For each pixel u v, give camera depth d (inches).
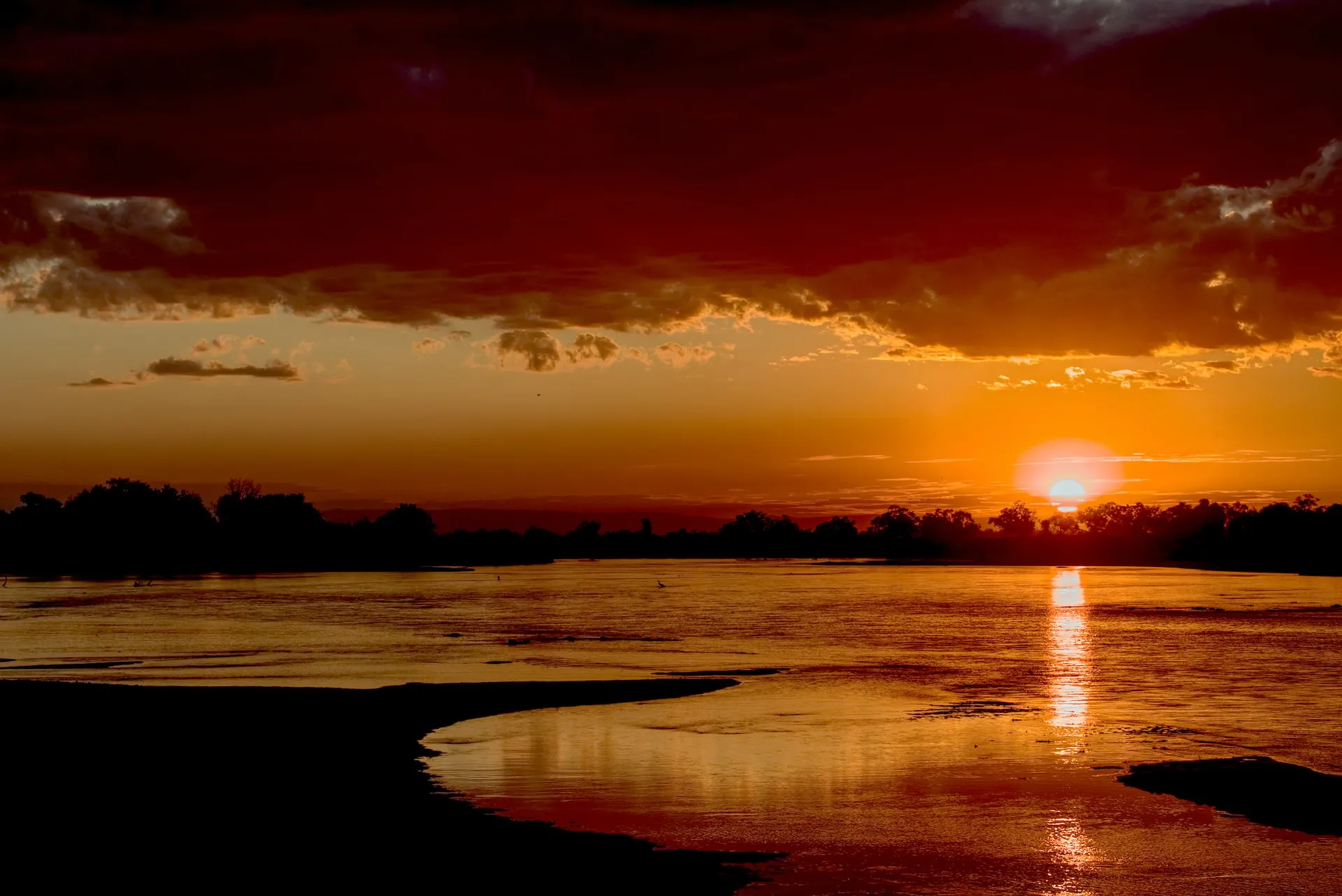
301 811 1215.6
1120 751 1542.8
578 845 1104.2
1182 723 1781.5
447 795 1286.9
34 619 4217.5
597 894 979.3
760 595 6186.0
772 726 1728.6
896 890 994.7
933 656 2827.3
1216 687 2219.5
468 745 1562.5
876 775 1392.7
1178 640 3294.8
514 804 1250.6
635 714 1830.7
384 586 7416.3
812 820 1194.0
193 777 1363.2
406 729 1676.9
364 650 2989.7
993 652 2928.2
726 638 3380.9
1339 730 1712.6
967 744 1593.3
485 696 1998.0
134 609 4840.1
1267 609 4778.5
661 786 1331.2
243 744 1549.0
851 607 5012.3
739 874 1028.5
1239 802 1268.5
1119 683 2278.5
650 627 3855.8
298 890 982.4
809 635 3518.7
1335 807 1252.5
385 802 1252.5
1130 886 1014.4
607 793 1299.2
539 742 1592.0
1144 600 5585.6
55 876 1011.9
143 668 2532.0
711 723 1755.7
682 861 1059.3
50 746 1521.9
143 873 1021.2
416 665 2615.7
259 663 2652.6
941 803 1259.8
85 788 1306.6
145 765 1424.7
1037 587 7204.7
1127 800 1277.1
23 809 1219.2
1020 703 1983.3
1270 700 2037.4
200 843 1107.3
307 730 1648.6
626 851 1088.2
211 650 2989.7
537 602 5546.3
